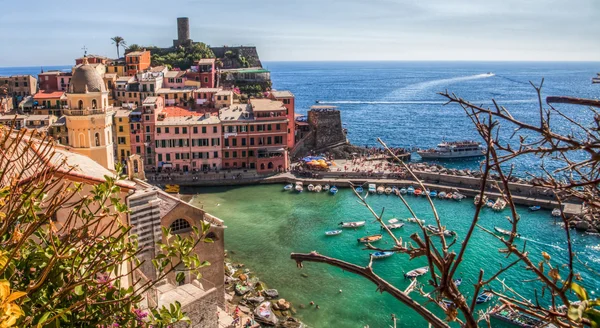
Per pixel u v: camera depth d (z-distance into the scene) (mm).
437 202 102750
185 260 16172
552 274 7707
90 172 31547
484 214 93438
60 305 14438
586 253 73000
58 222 26688
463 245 6914
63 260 14492
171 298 35219
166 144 123000
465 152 152750
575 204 92312
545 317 7203
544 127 7574
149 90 149500
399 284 64938
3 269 11219
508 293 59344
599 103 6812
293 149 142000
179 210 45938
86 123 56969
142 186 43062
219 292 51594
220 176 120812
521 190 102312
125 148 122812
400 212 96500
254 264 73125
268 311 57688
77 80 57031
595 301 6457
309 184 116312
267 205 103188
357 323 57156
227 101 139375
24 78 167125
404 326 56188
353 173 121375
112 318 15516
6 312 8859
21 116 124938
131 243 17078
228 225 90438
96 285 15086
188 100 141125
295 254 8391
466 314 6934
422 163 141875
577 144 7102
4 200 14461
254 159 126875
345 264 8047
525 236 80688
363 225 89000
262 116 126125
